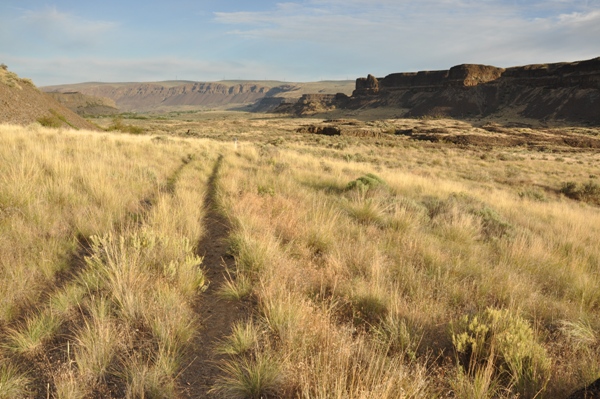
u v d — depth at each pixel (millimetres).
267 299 3920
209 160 17438
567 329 3889
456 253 6648
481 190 19016
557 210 14156
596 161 50906
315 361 2947
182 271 4492
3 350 2979
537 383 2949
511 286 4879
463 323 3668
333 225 7066
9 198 6152
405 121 162250
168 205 7348
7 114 30422
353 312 3893
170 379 2785
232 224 6992
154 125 133750
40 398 2521
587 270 6547
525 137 95875
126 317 3482
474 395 2730
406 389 2680
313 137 74438
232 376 2908
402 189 14070
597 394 2420
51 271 4281
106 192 7660
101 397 2584
